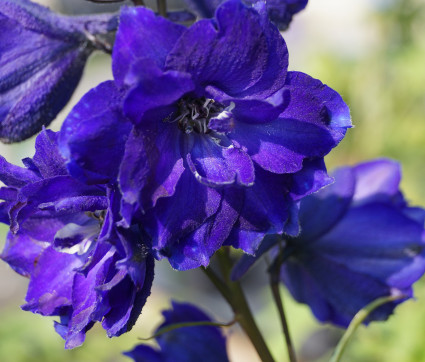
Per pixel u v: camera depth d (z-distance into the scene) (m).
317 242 0.34
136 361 0.35
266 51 0.28
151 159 0.28
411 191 0.54
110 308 0.29
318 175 0.29
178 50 0.28
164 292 0.68
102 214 0.30
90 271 0.29
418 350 0.43
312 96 0.29
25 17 0.31
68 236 0.30
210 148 0.29
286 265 0.35
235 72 0.28
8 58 0.31
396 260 0.34
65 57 0.31
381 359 0.44
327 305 0.35
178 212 0.29
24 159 0.29
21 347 0.50
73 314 0.29
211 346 0.35
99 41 0.31
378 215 0.34
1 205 0.30
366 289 0.34
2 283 0.70
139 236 0.28
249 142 0.29
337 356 0.32
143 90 0.27
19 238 0.31
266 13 0.28
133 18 0.27
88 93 0.27
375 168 0.35
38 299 0.30
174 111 0.29
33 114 0.31
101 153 0.28
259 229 0.29
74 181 0.28
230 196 0.29
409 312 0.44
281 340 0.49
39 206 0.29
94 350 0.50
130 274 0.28
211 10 0.32
